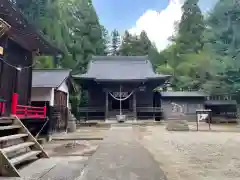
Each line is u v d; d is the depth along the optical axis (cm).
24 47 910
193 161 541
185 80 3042
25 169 443
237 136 1068
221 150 690
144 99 2217
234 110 2347
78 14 3619
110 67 2456
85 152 657
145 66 2475
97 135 1107
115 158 436
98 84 2170
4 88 761
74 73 3025
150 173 332
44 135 1002
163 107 2309
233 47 2689
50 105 1084
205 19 3197
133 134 1132
